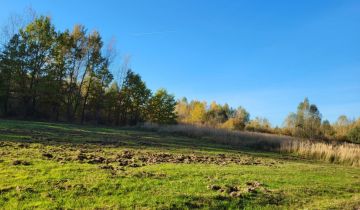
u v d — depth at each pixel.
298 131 69.50
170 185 11.34
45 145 18.06
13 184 9.85
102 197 9.57
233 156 23.42
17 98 50.06
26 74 49.16
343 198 12.69
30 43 48.62
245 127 70.50
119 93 63.09
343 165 27.45
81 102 58.94
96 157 15.42
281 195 11.85
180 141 33.19
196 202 10.02
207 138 39.81
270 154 29.75
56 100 51.41
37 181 10.29
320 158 30.31
